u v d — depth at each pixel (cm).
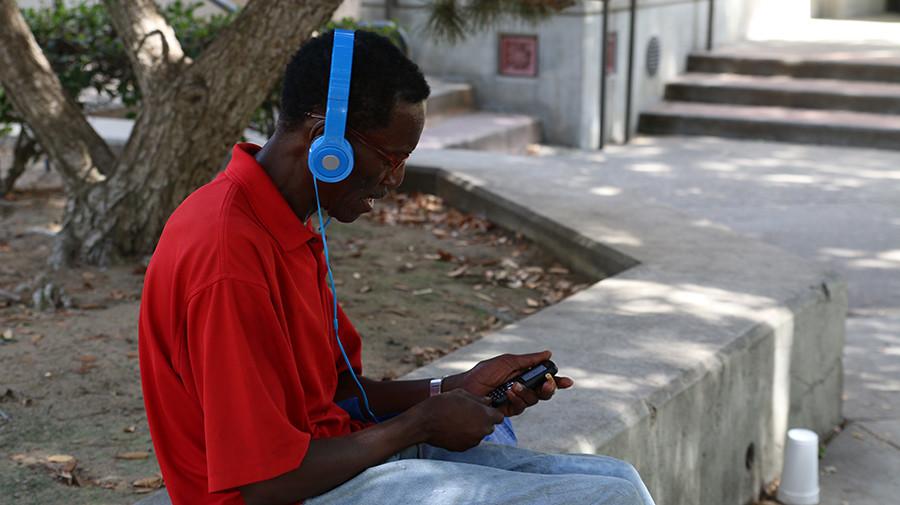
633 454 320
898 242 729
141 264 542
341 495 188
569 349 374
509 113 1095
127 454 358
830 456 440
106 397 405
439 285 566
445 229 673
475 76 1106
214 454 177
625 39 1105
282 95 195
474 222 677
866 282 652
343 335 231
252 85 523
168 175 539
